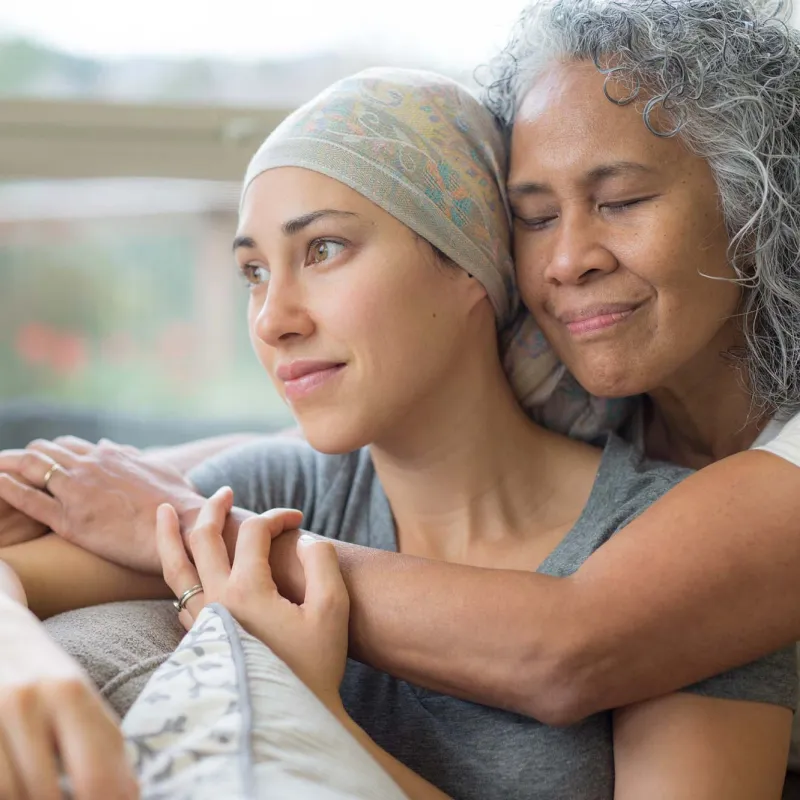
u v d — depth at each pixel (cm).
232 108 170
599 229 97
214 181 175
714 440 116
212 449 129
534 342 109
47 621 93
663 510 87
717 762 85
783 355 102
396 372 95
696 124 95
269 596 86
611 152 94
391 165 94
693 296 98
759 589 84
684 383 111
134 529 101
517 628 83
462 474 103
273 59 171
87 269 189
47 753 60
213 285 192
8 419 182
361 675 99
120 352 193
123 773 60
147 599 104
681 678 86
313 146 93
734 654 85
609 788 90
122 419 187
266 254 96
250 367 196
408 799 74
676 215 95
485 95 112
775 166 98
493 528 104
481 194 100
